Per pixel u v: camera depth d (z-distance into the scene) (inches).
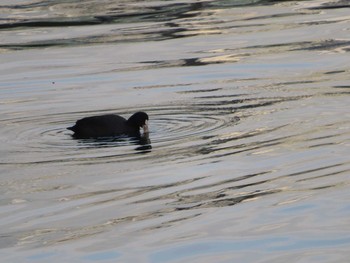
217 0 3425.2
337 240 1232.8
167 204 1387.8
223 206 1366.9
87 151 1669.5
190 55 2529.5
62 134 1792.6
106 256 1211.9
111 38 2810.0
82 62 2507.4
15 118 1937.7
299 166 1531.7
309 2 3304.6
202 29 2886.3
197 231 1279.5
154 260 1193.4
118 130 1764.3
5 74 2411.4
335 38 2652.6
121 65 2449.6
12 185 1505.9
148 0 3464.6
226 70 2331.4
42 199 1439.5
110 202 1409.9
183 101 2026.3
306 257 1186.0
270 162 1560.0
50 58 2581.2
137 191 1453.0
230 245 1229.7
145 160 1601.9
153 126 1823.3
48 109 2015.3
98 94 2143.2
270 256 1192.8
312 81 2172.7
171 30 2886.3
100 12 3248.0
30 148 1702.8
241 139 1702.8
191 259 1192.8
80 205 1405.0
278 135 1713.8
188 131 1772.9
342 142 1649.9
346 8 3127.5
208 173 1519.4
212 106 1967.3
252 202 1378.0
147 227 1301.7
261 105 1955.0
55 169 1576.0
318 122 1790.1
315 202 1366.9
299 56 2454.5
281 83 2165.4
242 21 2992.1
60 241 1268.5
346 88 2078.0
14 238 1289.4
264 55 2486.5
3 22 3147.1
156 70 2368.4
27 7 3405.5
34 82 2300.7
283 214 1327.5
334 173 1487.5
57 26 3043.8
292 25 2878.9
